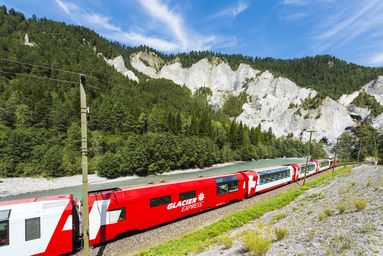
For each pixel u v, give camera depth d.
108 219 15.91
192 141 81.06
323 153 127.44
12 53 120.69
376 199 15.66
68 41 187.12
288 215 18.83
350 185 25.31
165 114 114.38
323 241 9.92
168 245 15.03
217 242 14.23
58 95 100.75
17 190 46.47
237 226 18.56
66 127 78.62
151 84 192.12
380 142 110.94
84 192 11.80
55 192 46.44
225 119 173.38
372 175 28.34
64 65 131.50
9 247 12.13
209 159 82.12
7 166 53.38
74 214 14.82
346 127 162.75
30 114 75.81
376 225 10.35
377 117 157.00
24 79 109.88
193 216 22.23
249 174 29.88
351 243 8.80
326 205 18.42
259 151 111.81
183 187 20.98
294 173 42.28
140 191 17.95
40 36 175.50
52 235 13.42
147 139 69.56
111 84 138.25
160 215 19.05
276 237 12.55
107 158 60.78
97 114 90.44
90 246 15.38
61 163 57.66
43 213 13.20
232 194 26.42
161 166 68.06
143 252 13.98
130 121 97.38
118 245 15.98
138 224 17.59
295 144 133.25
